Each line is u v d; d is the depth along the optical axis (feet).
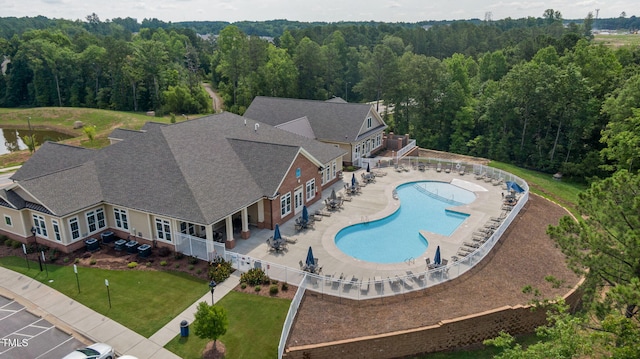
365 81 279.49
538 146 197.26
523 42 347.36
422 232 108.06
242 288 81.97
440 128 237.66
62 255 94.79
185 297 79.25
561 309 57.62
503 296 80.23
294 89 310.65
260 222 108.99
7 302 78.23
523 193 127.85
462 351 72.49
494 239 98.94
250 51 303.89
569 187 167.63
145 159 105.40
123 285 83.20
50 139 260.83
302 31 499.10
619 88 179.63
